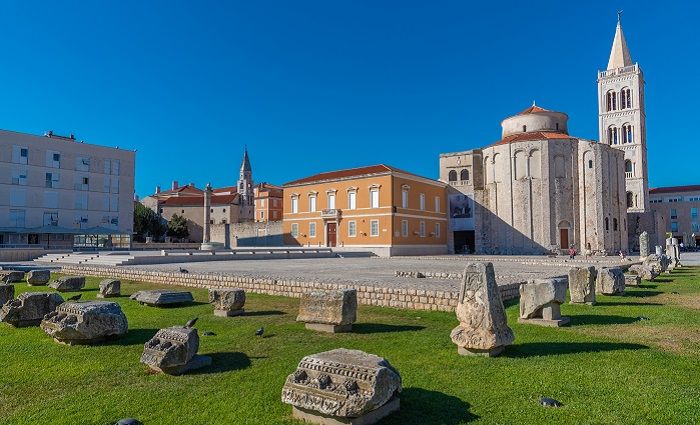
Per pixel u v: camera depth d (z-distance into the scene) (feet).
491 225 216.33
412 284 55.06
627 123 285.84
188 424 19.44
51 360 29.04
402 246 192.03
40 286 70.79
